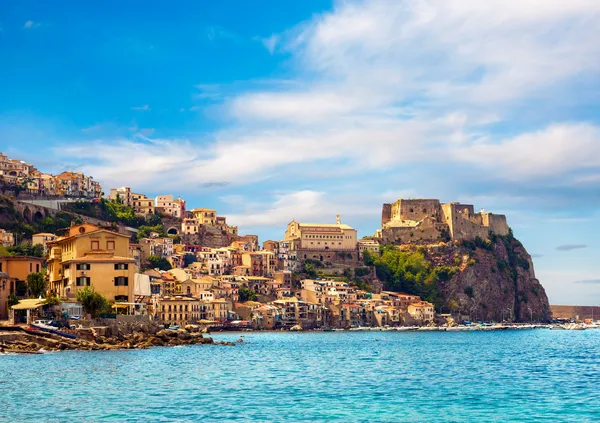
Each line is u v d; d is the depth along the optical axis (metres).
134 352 153.38
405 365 149.00
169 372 118.19
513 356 181.88
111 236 189.62
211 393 97.75
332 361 157.50
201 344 199.50
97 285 181.25
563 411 87.56
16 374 108.75
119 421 77.06
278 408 87.31
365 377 122.75
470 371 136.25
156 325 193.25
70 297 180.00
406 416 83.50
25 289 195.62
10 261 199.38
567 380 120.44
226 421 78.62
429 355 183.38
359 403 92.12
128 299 183.00
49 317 165.25
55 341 147.62
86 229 196.75
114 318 172.75
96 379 105.62
